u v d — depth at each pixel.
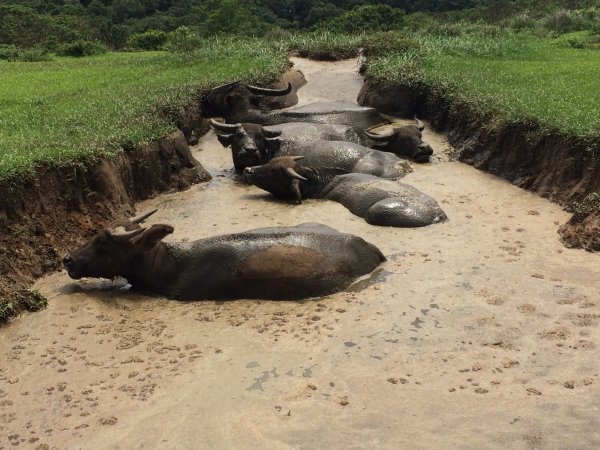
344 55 21.05
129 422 5.01
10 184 7.82
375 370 5.50
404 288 6.92
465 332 6.05
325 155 10.48
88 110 12.07
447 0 40.50
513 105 11.49
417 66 16.12
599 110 10.65
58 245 8.13
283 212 9.47
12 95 14.35
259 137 11.43
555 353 5.66
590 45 21.22
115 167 9.52
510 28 24.98
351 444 4.64
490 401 5.05
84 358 5.89
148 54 25.86
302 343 5.95
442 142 13.34
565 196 9.53
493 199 9.84
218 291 6.94
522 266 7.42
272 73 16.38
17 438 4.91
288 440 4.71
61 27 30.31
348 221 8.89
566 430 4.70
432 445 4.60
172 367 5.67
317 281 6.84
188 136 13.38
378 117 14.29
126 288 7.43
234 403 5.14
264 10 40.50
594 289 6.84
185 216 9.46
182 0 44.31
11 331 6.42
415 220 8.62
